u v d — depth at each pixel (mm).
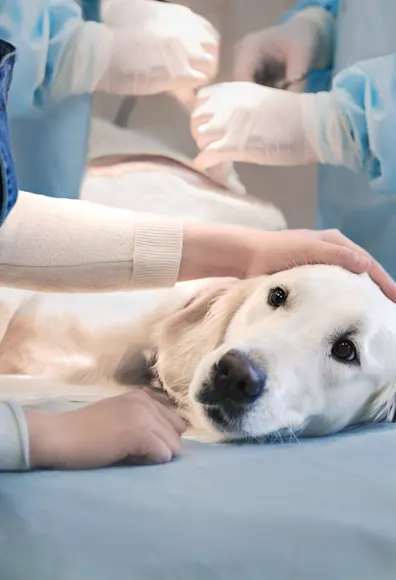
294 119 1845
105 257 1177
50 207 1172
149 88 1837
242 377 1077
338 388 1194
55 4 1725
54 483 773
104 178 1827
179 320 1437
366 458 943
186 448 1020
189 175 1882
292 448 1027
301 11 1956
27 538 646
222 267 1297
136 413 897
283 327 1195
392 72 1771
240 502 734
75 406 1088
